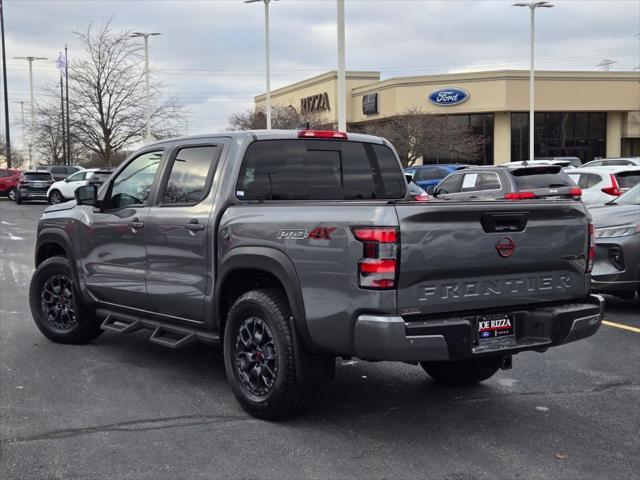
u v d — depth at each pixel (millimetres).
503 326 4395
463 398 5191
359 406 4996
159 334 5605
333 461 4023
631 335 7172
